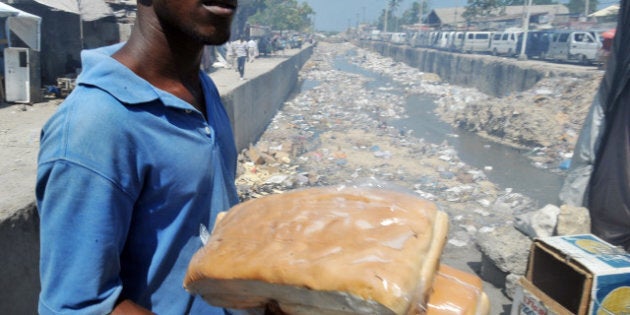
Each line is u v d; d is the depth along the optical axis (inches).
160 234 44.0
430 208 30.5
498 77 846.5
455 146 482.3
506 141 500.4
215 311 48.2
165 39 45.5
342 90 933.8
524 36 968.9
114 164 38.5
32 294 118.2
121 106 39.6
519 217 205.3
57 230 37.3
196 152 44.4
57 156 37.3
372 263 24.7
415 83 1086.4
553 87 611.5
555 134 469.1
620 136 197.2
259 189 319.9
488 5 1796.3
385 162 408.5
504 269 185.9
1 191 136.7
